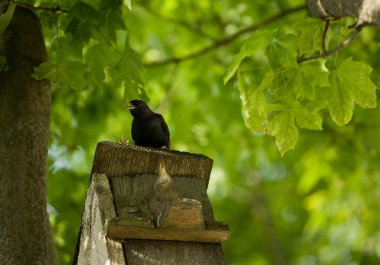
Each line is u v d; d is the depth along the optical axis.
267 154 20.69
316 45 9.73
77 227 14.90
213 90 19.92
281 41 9.59
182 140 19.95
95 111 16.62
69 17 10.12
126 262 7.83
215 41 18.91
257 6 19.25
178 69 20.17
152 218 7.87
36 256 8.62
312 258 23.98
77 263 8.83
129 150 8.53
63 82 10.00
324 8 8.95
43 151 9.33
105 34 10.56
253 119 10.23
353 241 19.97
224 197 25.69
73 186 15.77
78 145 16.38
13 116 9.24
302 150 19.48
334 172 18.39
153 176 8.59
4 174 8.92
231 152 20.48
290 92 9.95
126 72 10.74
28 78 9.59
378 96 16.25
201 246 8.23
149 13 19.86
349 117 9.77
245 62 14.21
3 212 8.73
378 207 19.48
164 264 7.94
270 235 25.31
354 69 9.60
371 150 17.94
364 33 15.83
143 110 10.72
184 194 8.64
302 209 25.38
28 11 10.26
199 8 19.92
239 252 25.53
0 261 8.51
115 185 8.40
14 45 9.80
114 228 7.69
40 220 8.87
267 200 25.94
